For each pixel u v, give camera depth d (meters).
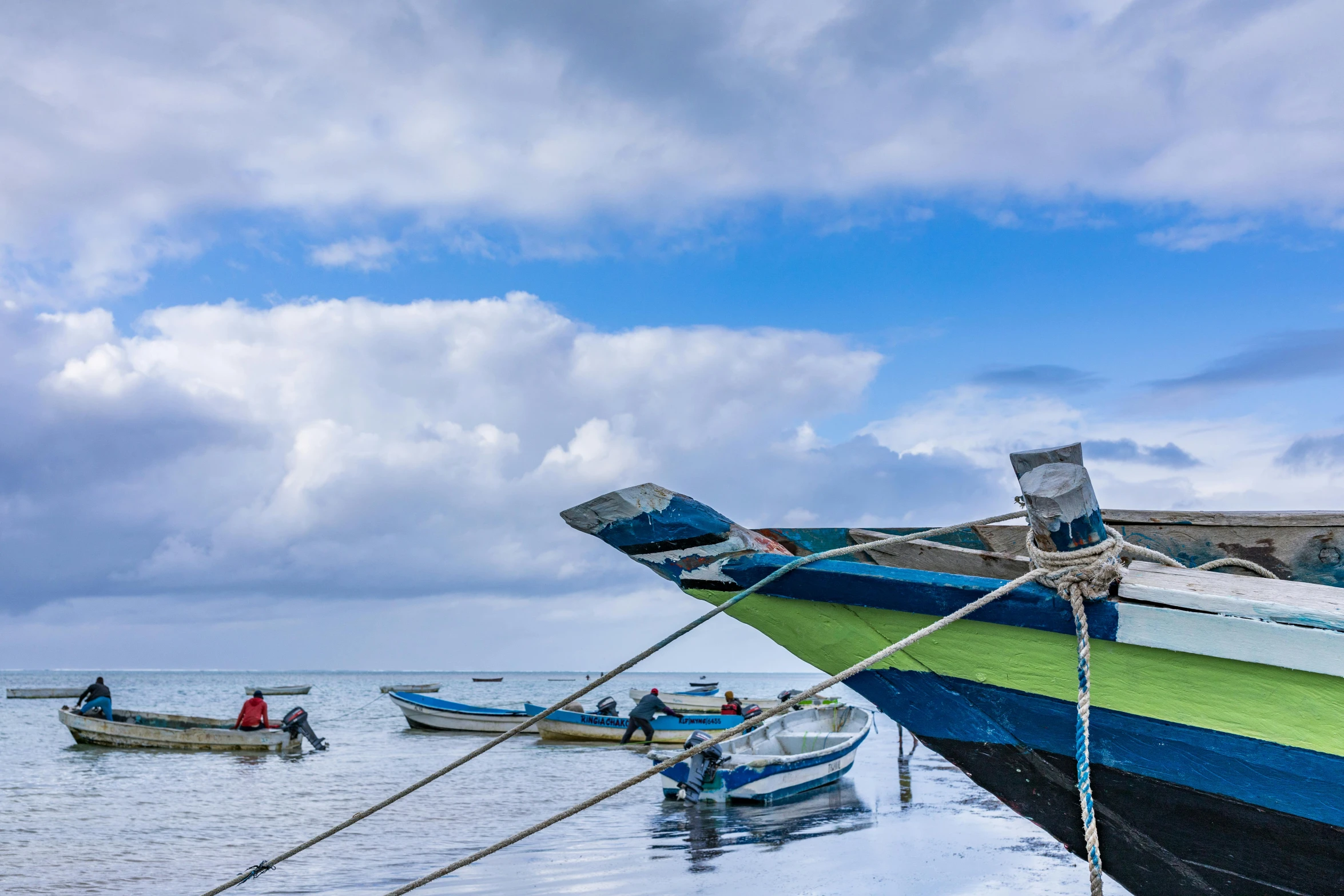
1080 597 3.60
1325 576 5.26
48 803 15.27
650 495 4.41
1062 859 9.65
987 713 4.13
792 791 14.45
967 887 8.38
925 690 4.25
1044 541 3.68
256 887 9.17
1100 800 3.96
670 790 14.55
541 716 4.77
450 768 4.99
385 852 10.91
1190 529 5.59
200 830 12.73
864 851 10.17
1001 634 3.89
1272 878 3.65
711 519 4.36
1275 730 3.46
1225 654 3.37
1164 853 3.90
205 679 157.75
